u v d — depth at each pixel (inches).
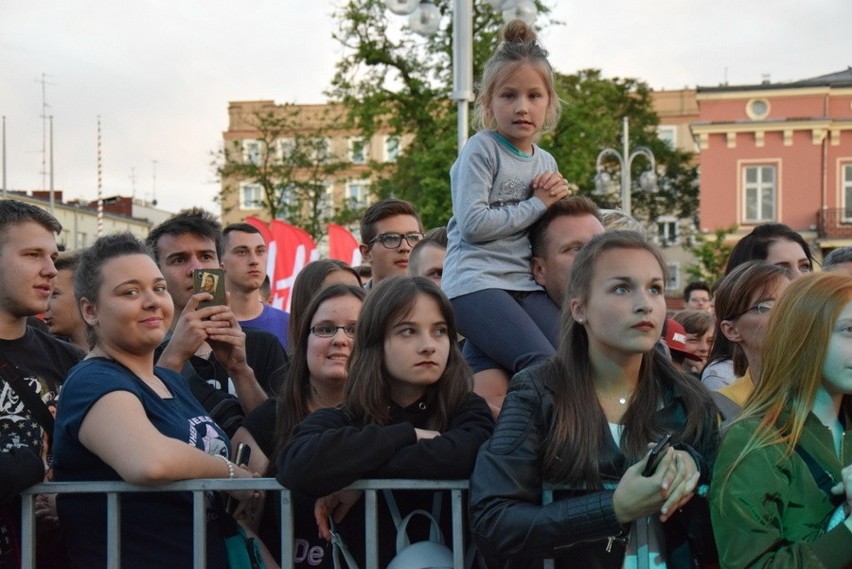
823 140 1305.4
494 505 93.5
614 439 95.5
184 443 107.7
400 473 102.6
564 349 99.2
